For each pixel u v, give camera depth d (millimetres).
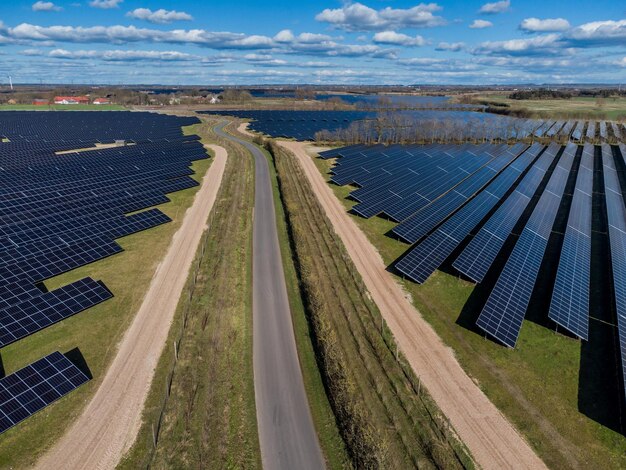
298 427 29219
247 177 92312
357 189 78812
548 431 29328
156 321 39688
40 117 186750
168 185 79250
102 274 47469
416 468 26391
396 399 31641
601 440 28781
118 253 52531
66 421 28594
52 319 37531
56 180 76125
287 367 34938
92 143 124625
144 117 197125
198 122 183500
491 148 126125
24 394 28859
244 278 49156
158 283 46219
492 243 54781
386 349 36969
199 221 64312
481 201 72125
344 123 192125
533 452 27672
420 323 41094
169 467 25719
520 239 55156
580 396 32562
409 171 92000
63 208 62750
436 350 37188
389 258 54625
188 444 27438
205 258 52562
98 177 80188
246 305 43688
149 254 52812
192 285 46062
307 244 57438
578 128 171875
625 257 54500
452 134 141250
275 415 30156
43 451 26391
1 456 25891
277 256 54906
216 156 111625
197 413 29938
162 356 35219
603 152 128750
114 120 182625
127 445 27172
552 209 71688
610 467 26891
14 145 113250
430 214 66375
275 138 146125
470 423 29750
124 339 36969
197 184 82625
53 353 32281
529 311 43469
